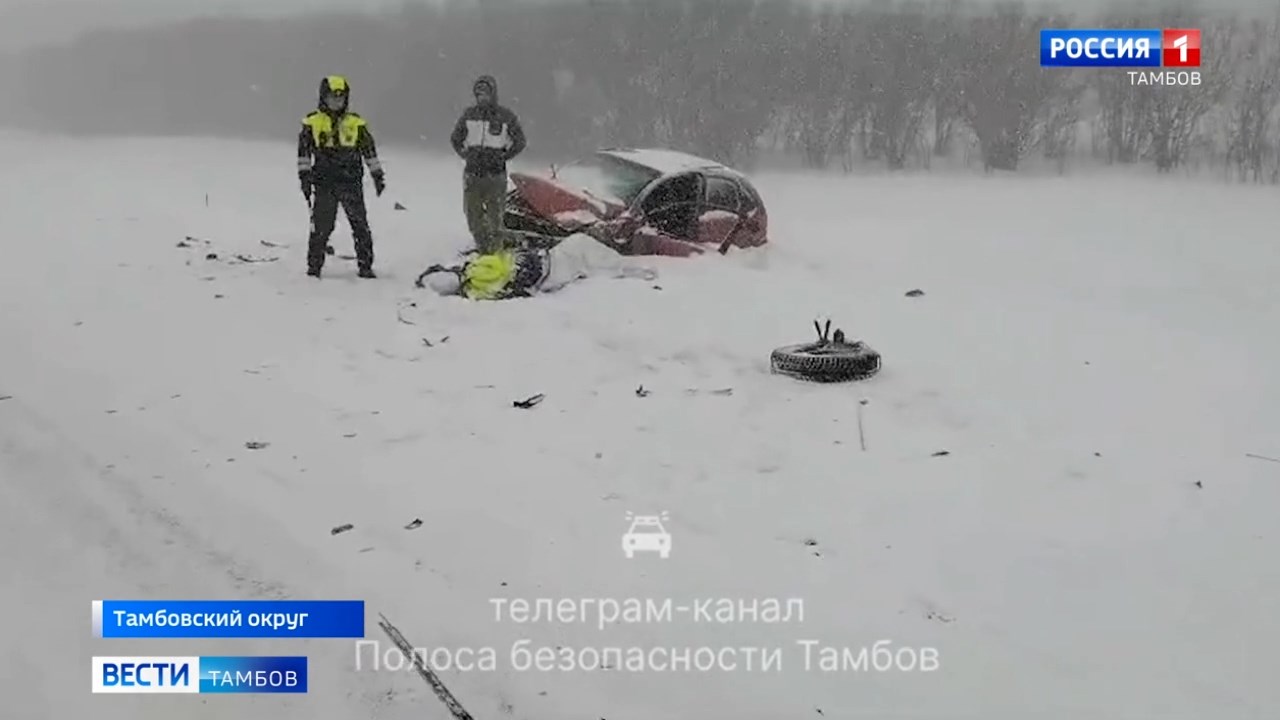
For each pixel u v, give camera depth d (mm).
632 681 3896
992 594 4547
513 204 10938
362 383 7109
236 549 4789
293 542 4855
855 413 6758
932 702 3803
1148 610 4430
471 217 10688
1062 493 5590
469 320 8656
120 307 8836
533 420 6523
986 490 5617
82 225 12938
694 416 6664
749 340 8273
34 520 5059
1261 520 5266
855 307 9469
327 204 9945
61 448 5902
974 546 4984
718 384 7281
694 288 9836
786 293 9898
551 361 7672
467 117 10539
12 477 5535
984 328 8891
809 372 7324
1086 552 4930
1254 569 4770
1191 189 23188
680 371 7547
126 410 6496
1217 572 4746
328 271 10445
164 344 7844
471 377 7301
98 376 7102
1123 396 7148
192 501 5262
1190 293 11578
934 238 15625
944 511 5359
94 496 5305
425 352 7824
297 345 7910
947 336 8586
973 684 3910
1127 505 5449
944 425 6594
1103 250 14938
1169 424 6625
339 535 4938
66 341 7875
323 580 4543
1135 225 17750
